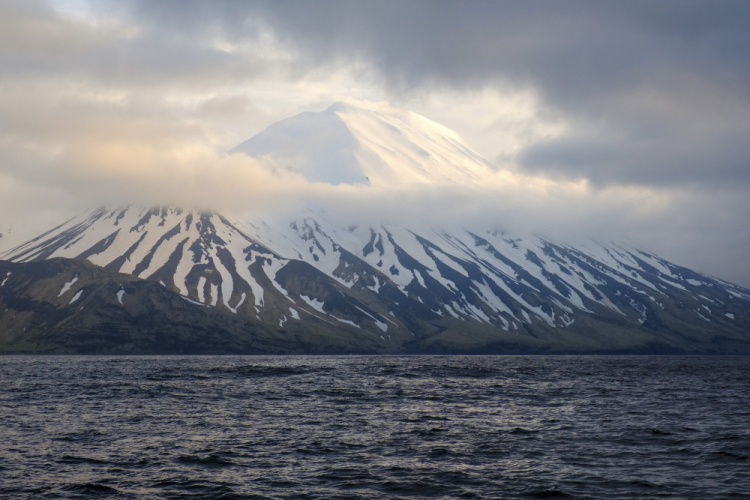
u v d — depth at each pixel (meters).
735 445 57.31
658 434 63.16
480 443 58.44
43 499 40.53
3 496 40.97
